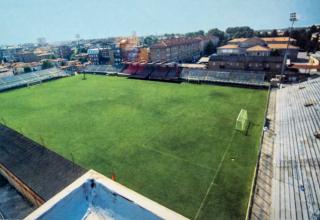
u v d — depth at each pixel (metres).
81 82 59.59
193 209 15.21
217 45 124.31
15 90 54.47
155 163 20.73
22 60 138.75
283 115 27.73
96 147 24.27
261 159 20.03
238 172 18.77
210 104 36.03
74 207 5.89
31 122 32.88
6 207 16.55
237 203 15.52
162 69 59.19
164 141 24.70
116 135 26.97
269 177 17.53
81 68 77.12
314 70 49.34
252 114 30.78
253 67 52.50
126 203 5.84
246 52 76.06
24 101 44.28
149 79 57.81
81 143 25.39
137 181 18.33
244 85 45.53
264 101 35.84
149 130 27.81
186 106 35.84
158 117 31.94
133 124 29.95
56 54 162.50
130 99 41.44
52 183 15.26
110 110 36.06
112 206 5.88
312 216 12.34
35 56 142.12
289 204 13.83
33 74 65.50
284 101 32.25
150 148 23.44
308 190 14.29
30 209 16.31
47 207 5.64
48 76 66.25
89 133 27.94
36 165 17.25
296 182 15.45
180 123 29.31
